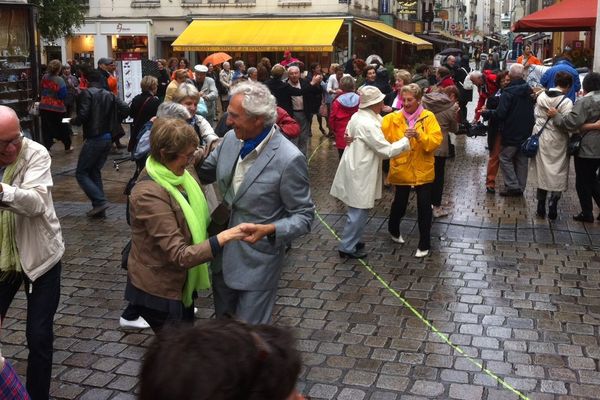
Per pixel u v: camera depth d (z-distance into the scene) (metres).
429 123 6.55
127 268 3.75
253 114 3.41
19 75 12.16
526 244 7.24
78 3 24.81
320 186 10.60
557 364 4.47
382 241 7.42
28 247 3.52
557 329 5.04
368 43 34.28
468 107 25.70
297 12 30.44
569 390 4.12
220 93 18.34
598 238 7.45
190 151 3.47
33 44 12.23
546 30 14.42
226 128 6.48
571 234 7.61
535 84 13.63
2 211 3.49
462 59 24.34
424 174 6.68
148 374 1.10
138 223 3.50
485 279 6.14
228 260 3.55
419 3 45.72
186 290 3.66
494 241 7.36
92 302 5.69
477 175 11.53
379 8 36.66
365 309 5.46
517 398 4.02
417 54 41.72
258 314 3.57
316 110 11.55
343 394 4.07
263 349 1.13
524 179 9.62
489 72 13.82
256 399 1.10
